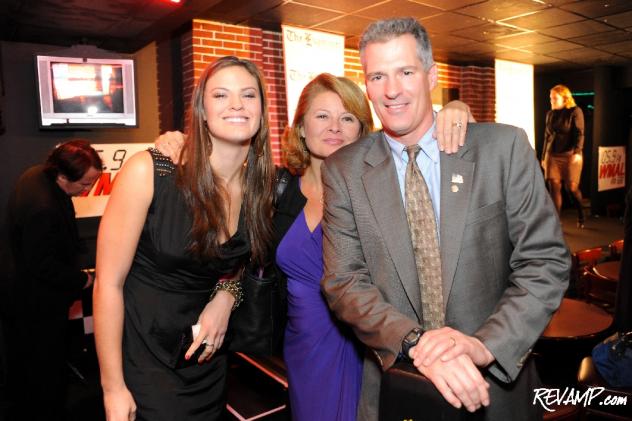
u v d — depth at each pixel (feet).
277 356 9.48
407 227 4.05
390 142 4.31
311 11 15.62
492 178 3.87
